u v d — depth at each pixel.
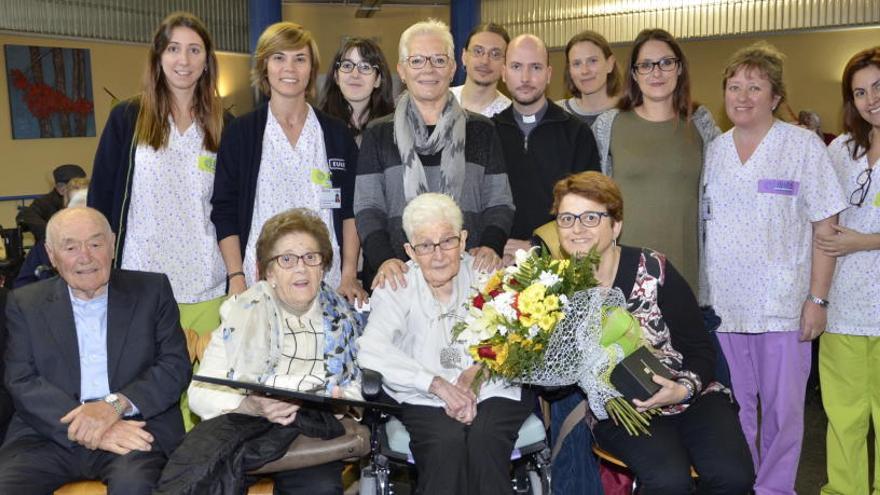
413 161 3.24
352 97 4.15
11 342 2.89
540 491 2.86
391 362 2.79
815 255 3.37
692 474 2.75
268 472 2.74
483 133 3.36
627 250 2.89
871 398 3.44
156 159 3.36
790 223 3.34
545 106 3.70
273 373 2.84
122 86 10.70
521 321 2.48
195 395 2.84
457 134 3.27
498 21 7.90
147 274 3.04
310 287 2.83
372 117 4.21
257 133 3.39
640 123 3.58
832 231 3.33
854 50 9.21
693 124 3.60
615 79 4.53
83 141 10.34
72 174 7.03
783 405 3.41
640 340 2.69
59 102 10.02
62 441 2.80
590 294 2.57
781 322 3.36
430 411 2.77
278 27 3.37
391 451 2.84
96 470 2.82
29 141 9.79
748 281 3.39
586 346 2.57
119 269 3.05
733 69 3.34
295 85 3.34
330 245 2.89
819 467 4.11
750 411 3.54
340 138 3.52
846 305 3.39
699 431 2.75
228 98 10.92
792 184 3.33
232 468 2.61
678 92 3.57
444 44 3.21
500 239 3.23
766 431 3.51
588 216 2.78
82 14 8.02
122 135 3.40
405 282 2.92
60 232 2.80
